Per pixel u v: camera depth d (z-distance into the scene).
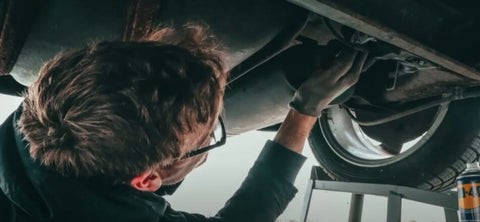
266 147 0.87
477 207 0.98
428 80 1.37
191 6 0.97
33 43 0.94
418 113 1.82
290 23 1.10
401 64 1.42
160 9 0.94
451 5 1.18
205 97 0.53
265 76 1.33
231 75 1.22
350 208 1.84
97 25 0.93
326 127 1.93
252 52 1.12
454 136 1.49
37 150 0.47
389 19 1.04
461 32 1.20
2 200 0.51
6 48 0.90
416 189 1.44
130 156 0.46
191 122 0.51
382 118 1.55
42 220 0.46
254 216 0.71
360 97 1.51
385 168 1.66
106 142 0.45
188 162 0.61
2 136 0.52
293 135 0.94
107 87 0.45
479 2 1.20
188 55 0.53
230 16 1.02
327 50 1.22
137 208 0.51
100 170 0.47
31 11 0.88
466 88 1.35
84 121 0.45
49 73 0.50
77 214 0.46
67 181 0.47
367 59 1.17
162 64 0.49
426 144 1.56
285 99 1.30
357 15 0.91
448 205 1.38
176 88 0.49
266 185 0.77
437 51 1.07
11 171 0.47
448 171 1.50
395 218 1.45
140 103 0.45
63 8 0.90
